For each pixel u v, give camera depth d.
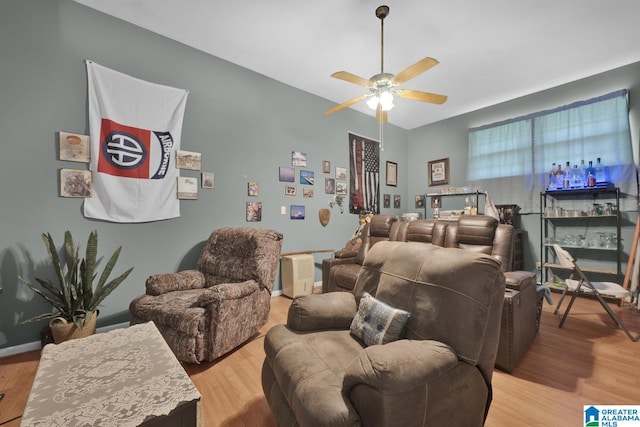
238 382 1.80
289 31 2.78
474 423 1.17
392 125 5.52
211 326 1.97
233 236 2.74
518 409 1.54
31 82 2.21
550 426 1.42
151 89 2.76
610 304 3.31
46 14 2.27
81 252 2.41
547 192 3.80
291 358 1.27
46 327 2.23
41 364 1.19
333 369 1.20
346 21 2.62
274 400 1.30
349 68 3.47
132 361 1.23
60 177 2.32
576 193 3.69
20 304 2.18
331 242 4.45
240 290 2.15
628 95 3.36
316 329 1.59
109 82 2.53
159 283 2.35
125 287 2.62
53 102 2.30
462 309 1.21
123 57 2.62
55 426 0.85
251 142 3.52
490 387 1.26
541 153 4.03
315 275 4.27
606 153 3.47
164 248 2.85
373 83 2.42
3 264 2.12
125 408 0.93
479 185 4.71
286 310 3.18
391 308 1.42
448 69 3.47
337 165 4.53
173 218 2.91
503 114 4.45
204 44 3.00
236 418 1.48
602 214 3.41
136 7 2.47
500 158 4.45
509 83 3.82
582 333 2.50
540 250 3.90
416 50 3.08
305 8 2.47
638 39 2.88
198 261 2.88
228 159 3.31
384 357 0.97
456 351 1.17
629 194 3.33
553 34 2.80
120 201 2.58
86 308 2.19
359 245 4.01
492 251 2.56
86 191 2.42
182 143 2.98
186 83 3.00
